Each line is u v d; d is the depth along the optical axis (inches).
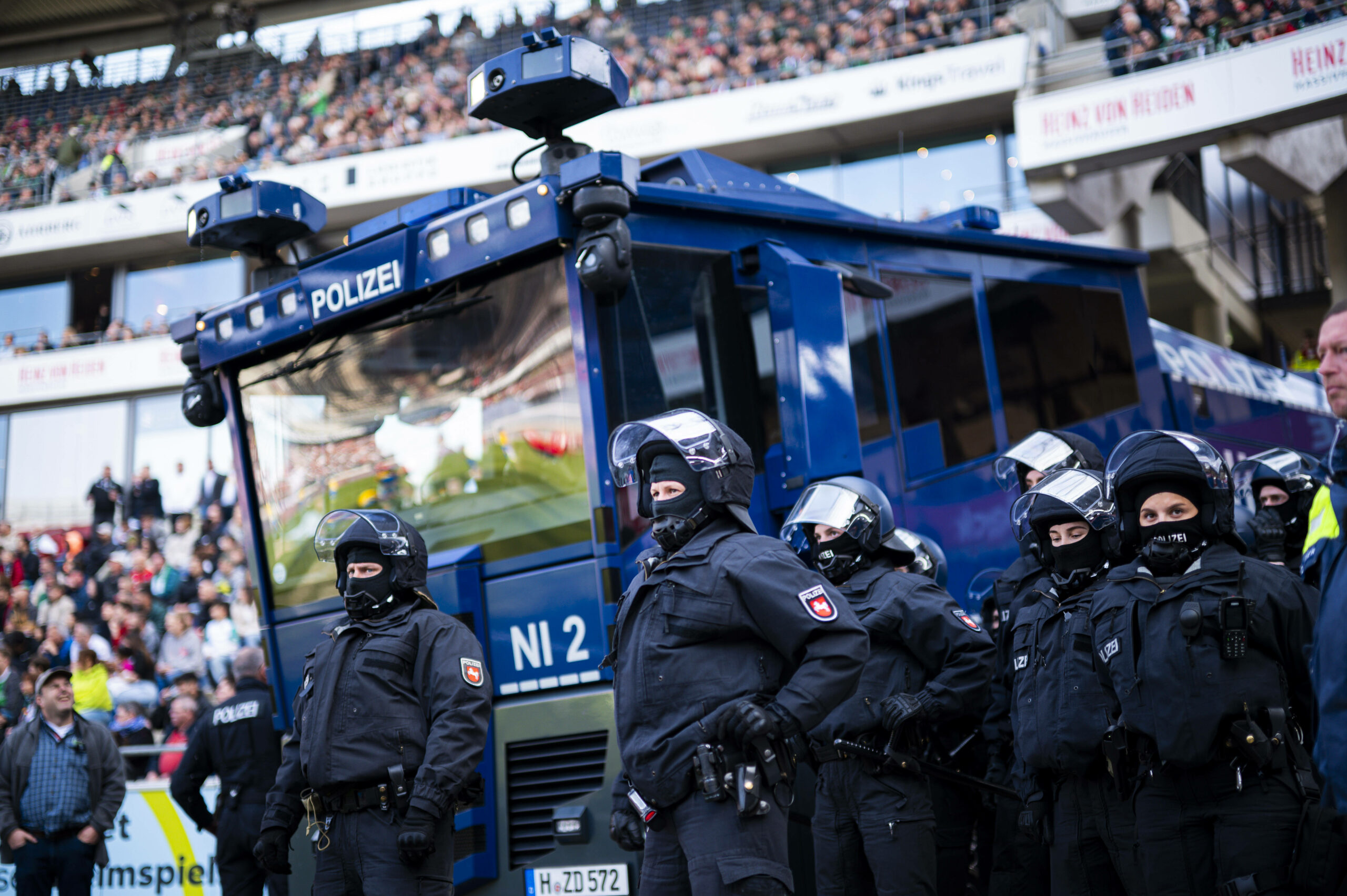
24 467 909.2
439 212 208.2
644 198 189.6
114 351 890.7
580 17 894.4
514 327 197.2
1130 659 141.6
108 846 319.3
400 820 162.1
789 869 121.5
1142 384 288.2
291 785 179.2
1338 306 111.3
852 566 181.5
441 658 166.9
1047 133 598.2
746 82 756.0
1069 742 150.7
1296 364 748.0
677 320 194.5
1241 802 133.0
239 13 1039.6
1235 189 845.2
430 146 814.5
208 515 721.0
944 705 169.8
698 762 119.5
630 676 127.2
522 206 189.2
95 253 918.4
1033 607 162.9
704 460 128.1
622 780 139.1
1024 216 711.7
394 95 900.0
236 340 231.3
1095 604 148.8
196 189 883.4
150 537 716.7
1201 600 137.3
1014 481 195.3
